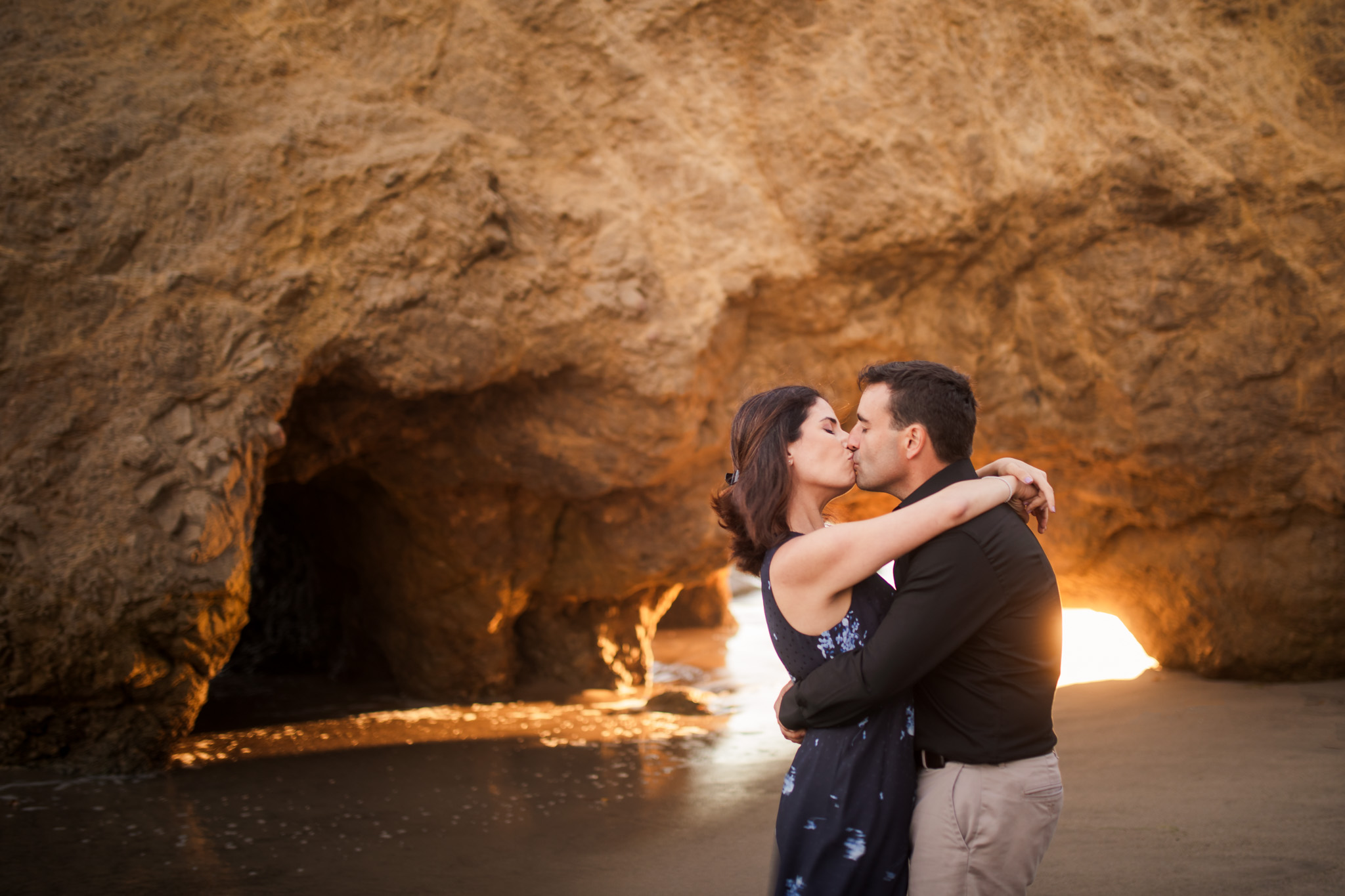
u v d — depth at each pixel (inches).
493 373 242.8
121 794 204.7
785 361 284.7
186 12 245.3
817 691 81.7
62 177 215.5
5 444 201.6
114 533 202.2
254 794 208.1
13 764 213.9
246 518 219.5
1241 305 251.0
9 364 203.6
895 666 78.7
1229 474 260.4
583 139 269.6
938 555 80.9
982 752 82.2
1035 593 82.6
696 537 297.7
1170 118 254.7
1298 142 249.9
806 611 83.4
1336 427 246.8
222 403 214.7
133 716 218.4
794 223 271.4
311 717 288.5
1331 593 253.4
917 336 282.5
